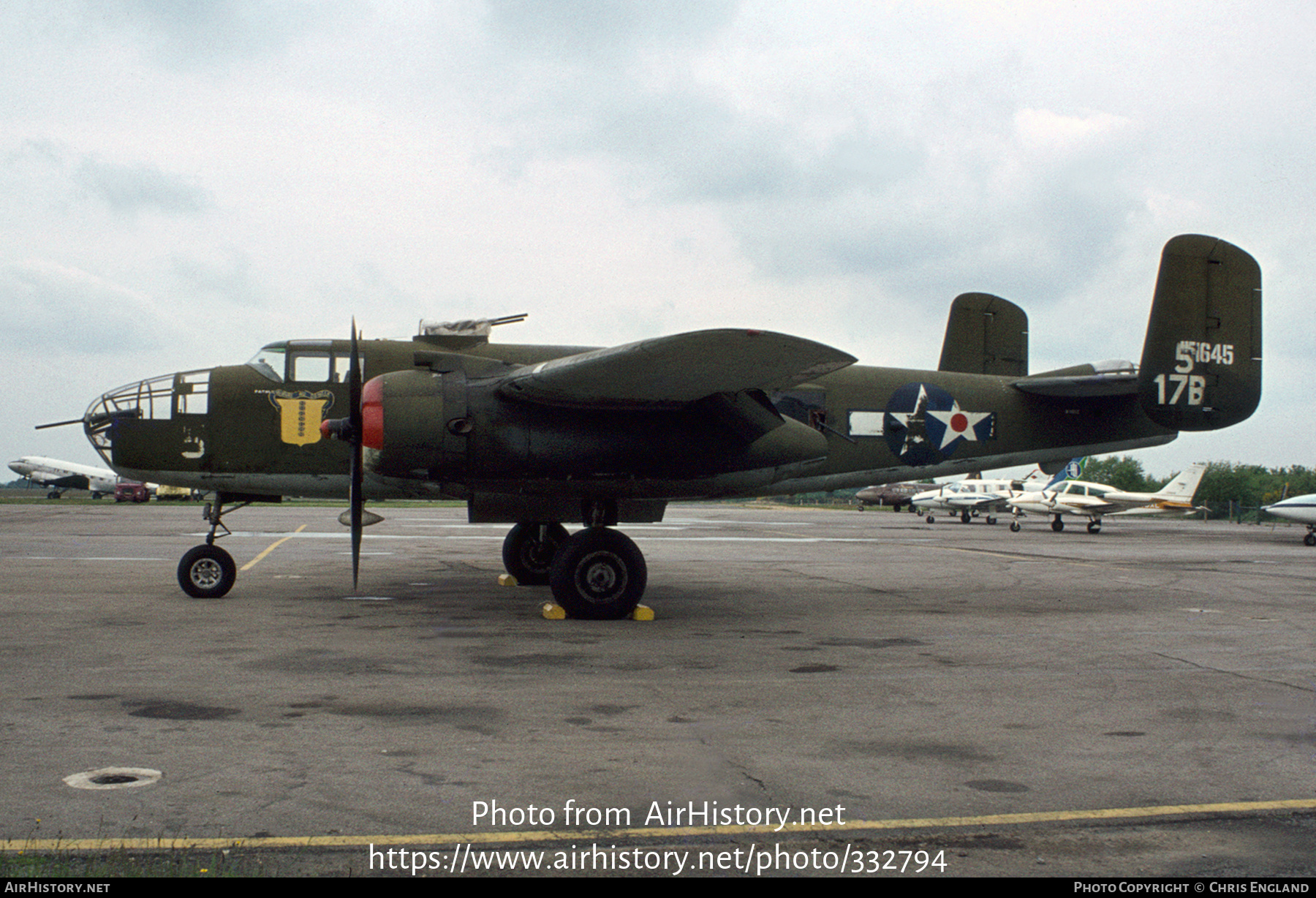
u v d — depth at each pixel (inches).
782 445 419.2
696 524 1449.3
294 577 560.4
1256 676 290.7
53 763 186.5
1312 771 193.3
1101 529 1477.6
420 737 210.4
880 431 507.8
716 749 205.0
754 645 339.3
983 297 596.7
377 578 553.9
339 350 457.4
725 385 375.2
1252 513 2652.6
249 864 140.7
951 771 191.0
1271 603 481.7
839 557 776.3
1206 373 529.7
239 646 322.3
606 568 398.0
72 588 485.7
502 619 394.6
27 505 2032.5
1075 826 162.4
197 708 234.1
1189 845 154.3
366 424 377.4
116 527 1096.8
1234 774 190.9
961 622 405.1
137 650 313.0
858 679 281.6
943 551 885.2
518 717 229.8
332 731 214.5
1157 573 666.2
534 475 391.9
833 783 182.7
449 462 383.6
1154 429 557.9
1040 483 2034.9
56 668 280.8
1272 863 147.8
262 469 446.6
